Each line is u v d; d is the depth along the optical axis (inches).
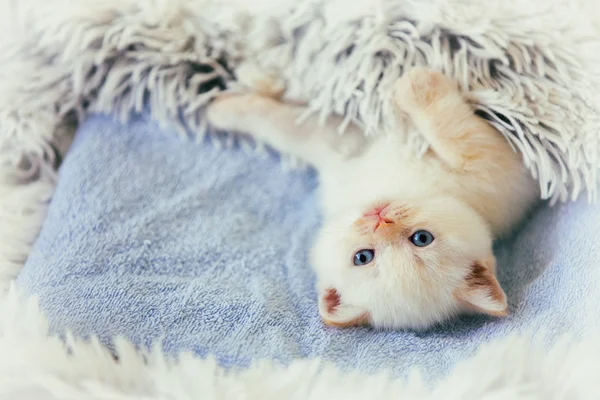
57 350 10.7
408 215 12.3
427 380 11.1
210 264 13.0
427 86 12.5
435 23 12.6
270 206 14.1
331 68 13.1
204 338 11.6
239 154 14.3
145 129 14.1
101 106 13.9
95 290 12.0
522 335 11.2
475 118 12.7
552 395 10.6
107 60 13.6
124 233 12.9
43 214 13.6
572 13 12.6
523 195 13.0
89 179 13.4
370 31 12.7
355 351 11.8
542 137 12.4
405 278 12.1
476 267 12.3
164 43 13.5
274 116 13.5
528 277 12.6
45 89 13.7
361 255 12.3
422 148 12.7
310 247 13.5
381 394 10.5
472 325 12.3
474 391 10.5
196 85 13.8
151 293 12.1
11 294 11.3
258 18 13.3
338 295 12.5
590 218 12.3
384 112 12.8
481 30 12.5
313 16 13.1
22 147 13.6
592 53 12.4
